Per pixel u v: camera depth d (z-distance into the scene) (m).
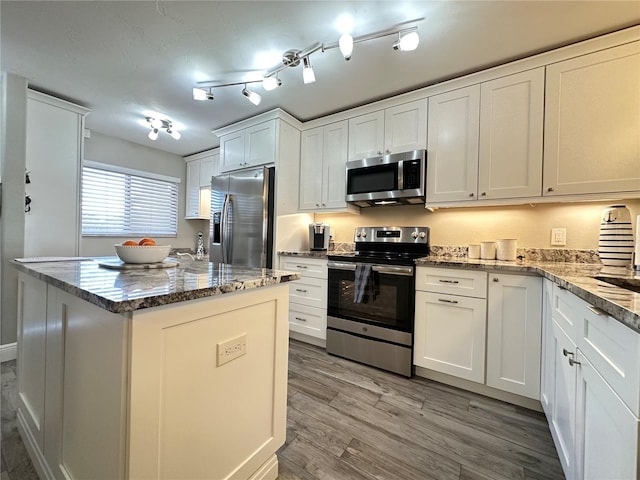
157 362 0.76
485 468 1.25
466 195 2.13
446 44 1.81
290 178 2.98
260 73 2.20
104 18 1.65
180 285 0.87
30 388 1.27
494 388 1.81
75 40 1.85
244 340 1.04
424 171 2.30
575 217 2.06
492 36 1.74
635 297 0.76
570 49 1.77
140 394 0.73
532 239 2.19
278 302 1.18
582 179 1.75
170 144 3.92
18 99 2.27
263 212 2.79
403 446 1.38
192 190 4.36
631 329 0.65
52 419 1.05
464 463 1.28
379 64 2.04
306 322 2.71
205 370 0.90
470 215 2.46
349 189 2.67
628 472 0.65
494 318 1.79
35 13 1.61
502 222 2.32
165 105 2.75
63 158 2.58
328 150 2.88
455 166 2.18
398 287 2.14
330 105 2.70
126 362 0.71
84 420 0.87
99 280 0.93
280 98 2.57
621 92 1.65
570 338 1.11
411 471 1.23
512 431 1.50
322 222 3.32
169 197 4.27
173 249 4.25
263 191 2.79
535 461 1.29
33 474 1.17
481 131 2.07
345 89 2.40
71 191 2.62
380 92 2.44
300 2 1.52
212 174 4.07
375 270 2.24
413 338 2.08
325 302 2.59
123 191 3.76
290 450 1.34
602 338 0.82
